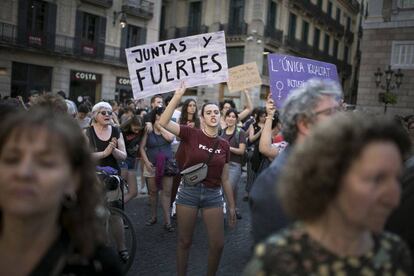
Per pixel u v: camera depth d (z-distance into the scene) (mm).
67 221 1496
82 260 1483
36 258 1424
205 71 5320
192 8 35844
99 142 4637
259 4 32219
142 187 8711
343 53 49344
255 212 2125
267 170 2162
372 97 22625
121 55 30109
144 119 6660
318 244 1342
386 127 1323
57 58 26828
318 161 1322
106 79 29812
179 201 3900
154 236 5730
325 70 4980
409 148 1376
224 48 5289
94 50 28484
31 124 1353
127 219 4480
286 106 2178
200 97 33469
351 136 1299
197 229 6184
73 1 26969
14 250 1413
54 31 26234
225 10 33969
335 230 1346
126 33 30516
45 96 3818
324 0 43125
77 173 1501
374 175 1258
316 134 1385
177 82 5352
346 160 1284
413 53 21547
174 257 4961
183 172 3859
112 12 29375
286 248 1349
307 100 2064
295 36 38156
